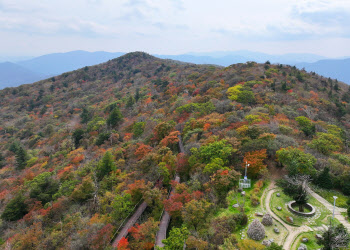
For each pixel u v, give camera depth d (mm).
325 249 19594
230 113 51688
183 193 29453
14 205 37812
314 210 25641
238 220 24359
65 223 31672
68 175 45438
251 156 32562
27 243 28172
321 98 67438
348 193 28484
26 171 57688
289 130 41656
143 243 25391
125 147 54500
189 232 23406
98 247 25266
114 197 34781
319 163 32438
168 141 47375
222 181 28984
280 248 18078
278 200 27938
